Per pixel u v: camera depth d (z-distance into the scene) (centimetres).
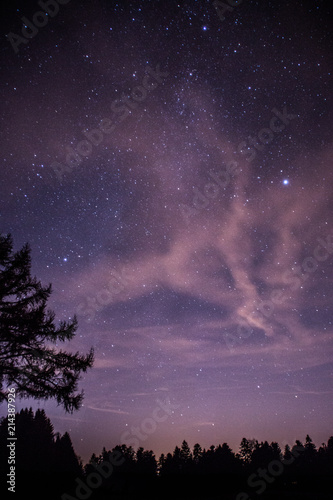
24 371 953
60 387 995
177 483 1457
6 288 998
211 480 1584
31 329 987
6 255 1018
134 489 1231
